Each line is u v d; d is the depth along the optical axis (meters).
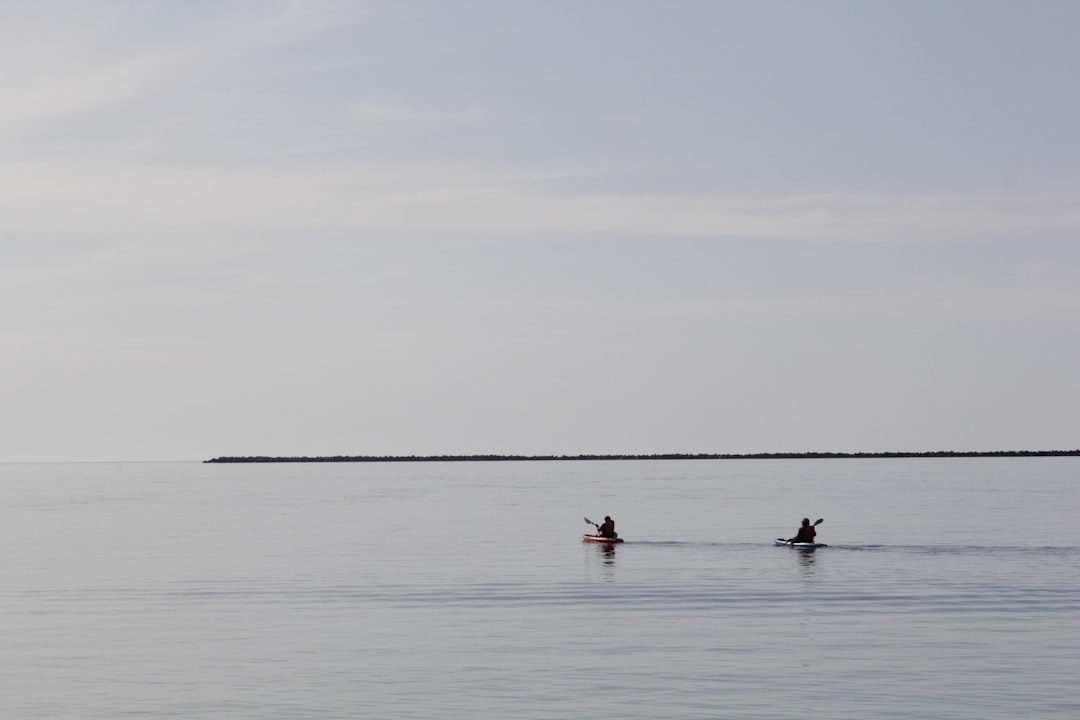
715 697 29.19
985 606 42.69
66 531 91.19
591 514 105.81
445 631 38.75
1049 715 27.33
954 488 161.25
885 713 27.62
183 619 42.00
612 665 32.94
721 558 61.56
